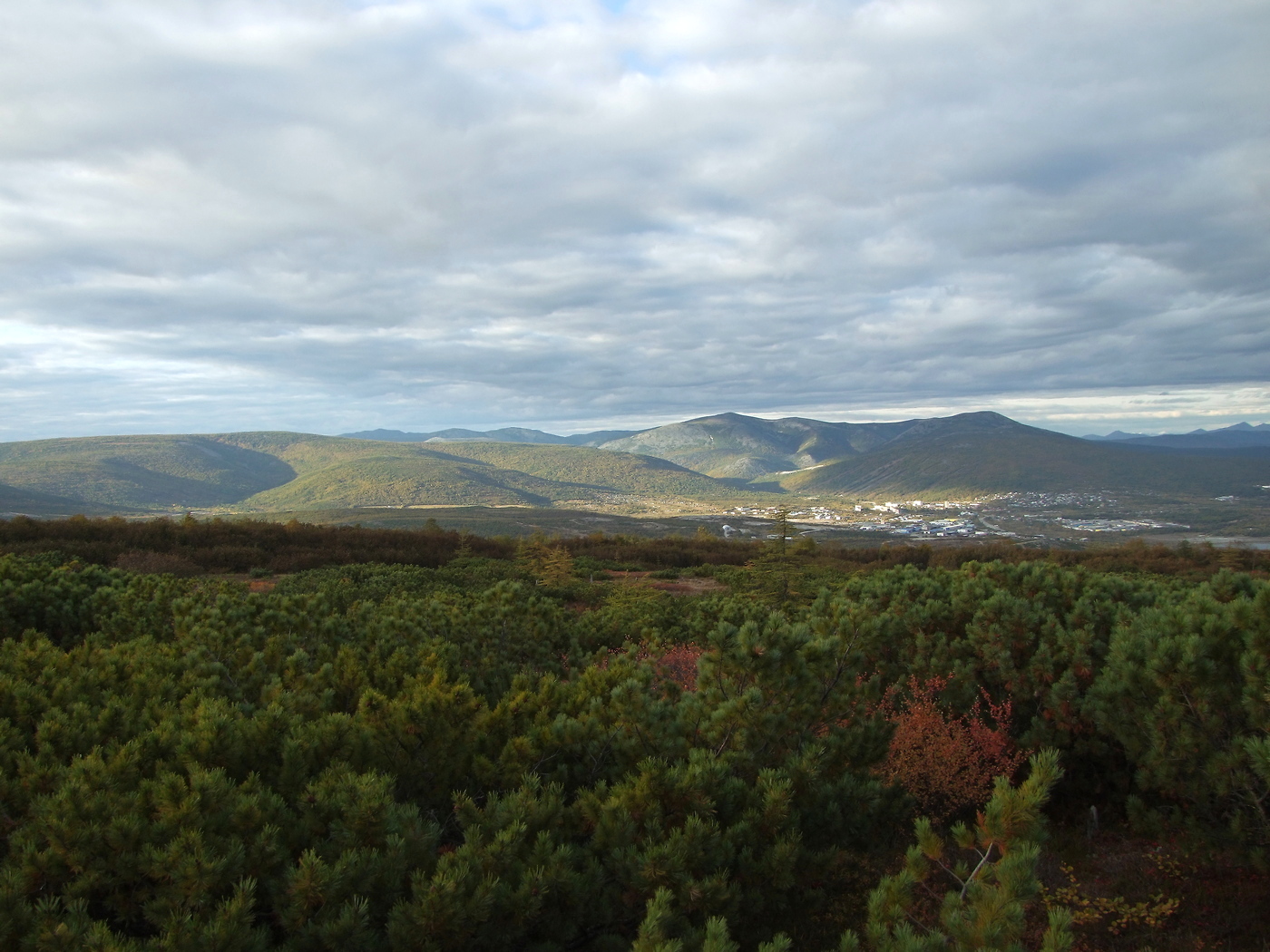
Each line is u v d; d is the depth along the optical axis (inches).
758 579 1099.9
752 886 163.8
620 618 621.9
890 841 232.7
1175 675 206.2
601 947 151.1
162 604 433.4
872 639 238.5
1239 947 179.3
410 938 128.7
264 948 123.6
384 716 211.5
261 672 283.0
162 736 188.5
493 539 1913.1
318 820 155.9
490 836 157.2
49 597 466.0
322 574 1060.5
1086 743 256.7
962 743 254.5
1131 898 205.3
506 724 220.2
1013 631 296.5
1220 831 199.9
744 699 209.3
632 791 169.9
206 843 137.6
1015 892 130.5
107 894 138.0
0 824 156.2
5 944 118.6
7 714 224.8
